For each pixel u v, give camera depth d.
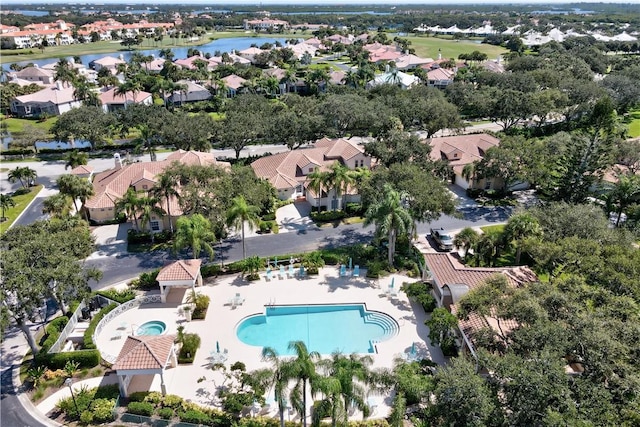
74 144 109.12
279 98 144.88
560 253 41.50
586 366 28.72
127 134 113.31
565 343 28.72
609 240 45.81
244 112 95.88
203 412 34.66
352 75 143.75
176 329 44.16
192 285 47.84
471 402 26.58
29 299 37.00
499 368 28.08
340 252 57.81
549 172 70.62
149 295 48.66
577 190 67.31
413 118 98.81
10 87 137.62
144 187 68.31
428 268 49.38
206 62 183.12
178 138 86.12
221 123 90.12
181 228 49.97
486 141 87.88
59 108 132.50
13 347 42.72
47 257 39.34
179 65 182.50
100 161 94.31
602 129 89.56
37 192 79.62
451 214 56.47
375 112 92.25
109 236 63.28
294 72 164.12
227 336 43.47
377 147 72.00
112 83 153.88
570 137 78.69
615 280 36.88
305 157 78.31
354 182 68.06
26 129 100.81
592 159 66.06
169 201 63.34
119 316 46.25
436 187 55.88
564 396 25.66
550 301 32.16
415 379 32.88
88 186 65.81
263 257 57.09
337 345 43.31
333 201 69.88
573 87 115.31
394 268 54.59
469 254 57.19
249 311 47.03
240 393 35.72
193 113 130.50
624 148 76.88
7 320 36.03
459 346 40.72
